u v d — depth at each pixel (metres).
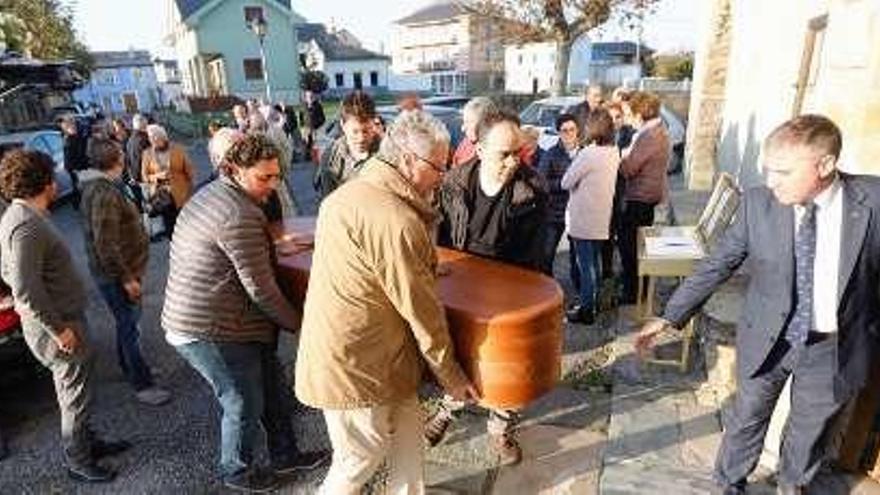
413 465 2.60
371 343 2.14
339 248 2.04
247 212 2.53
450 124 9.30
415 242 1.97
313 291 2.17
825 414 2.27
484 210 2.85
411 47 52.62
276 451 3.12
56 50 24.36
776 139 1.95
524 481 3.02
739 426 2.49
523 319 2.17
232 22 31.84
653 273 3.94
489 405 2.29
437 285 2.48
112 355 4.68
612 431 3.32
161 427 3.70
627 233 4.83
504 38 19.27
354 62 48.84
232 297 2.61
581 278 4.63
